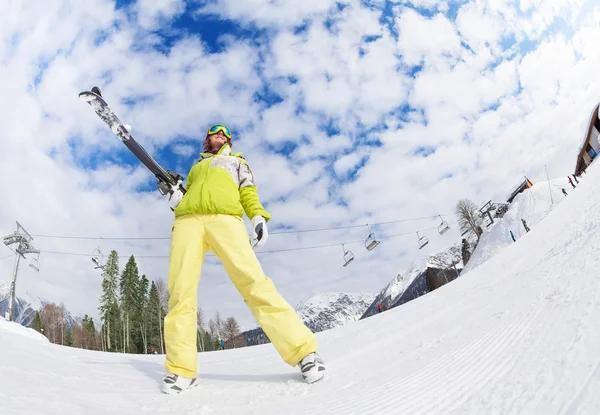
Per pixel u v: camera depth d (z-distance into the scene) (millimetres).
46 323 53344
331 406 1393
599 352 1097
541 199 41406
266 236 2250
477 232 58812
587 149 38312
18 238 20859
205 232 2176
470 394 1196
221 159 2393
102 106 2076
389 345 2600
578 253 2998
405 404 1262
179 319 2012
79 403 1394
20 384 1444
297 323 1979
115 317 42250
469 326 2307
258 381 2047
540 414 889
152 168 2289
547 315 1715
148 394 1810
